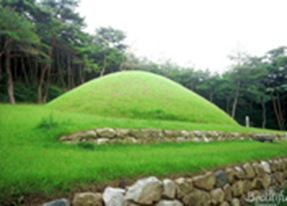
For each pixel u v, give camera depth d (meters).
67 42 29.42
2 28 19.06
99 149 6.03
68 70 34.38
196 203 4.25
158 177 4.08
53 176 3.44
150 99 12.86
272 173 6.46
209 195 4.51
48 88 30.31
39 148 5.29
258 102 36.53
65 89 33.34
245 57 32.06
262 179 5.96
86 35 31.05
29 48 21.94
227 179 4.99
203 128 10.01
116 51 35.56
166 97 13.64
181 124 9.84
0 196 2.88
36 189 3.10
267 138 12.66
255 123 37.97
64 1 29.73
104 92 13.38
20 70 30.73
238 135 11.23
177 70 43.56
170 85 16.20
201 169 4.74
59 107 12.54
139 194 3.60
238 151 6.78
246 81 31.48
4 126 6.91
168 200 3.88
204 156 5.66
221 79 35.06
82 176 3.58
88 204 3.19
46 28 24.70
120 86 14.34
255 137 12.19
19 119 7.99
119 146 6.72
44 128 6.73
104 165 4.17
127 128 7.48
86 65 31.09
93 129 6.74
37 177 3.34
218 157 5.70
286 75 33.97
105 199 3.33
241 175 5.37
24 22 20.00
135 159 4.94
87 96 13.02
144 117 10.88
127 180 3.78
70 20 30.88
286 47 34.38
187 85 40.34
